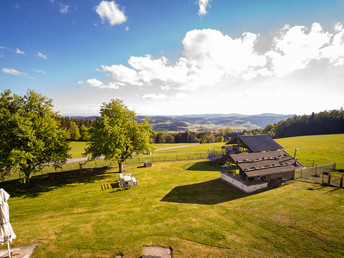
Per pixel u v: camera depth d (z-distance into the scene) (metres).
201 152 62.00
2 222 8.39
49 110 25.72
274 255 9.66
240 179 22.86
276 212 14.63
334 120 111.38
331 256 9.45
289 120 145.50
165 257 9.27
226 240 11.03
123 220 13.90
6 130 21.86
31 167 23.33
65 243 10.28
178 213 15.38
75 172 30.59
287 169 22.97
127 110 32.38
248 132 160.25
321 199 16.77
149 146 33.09
